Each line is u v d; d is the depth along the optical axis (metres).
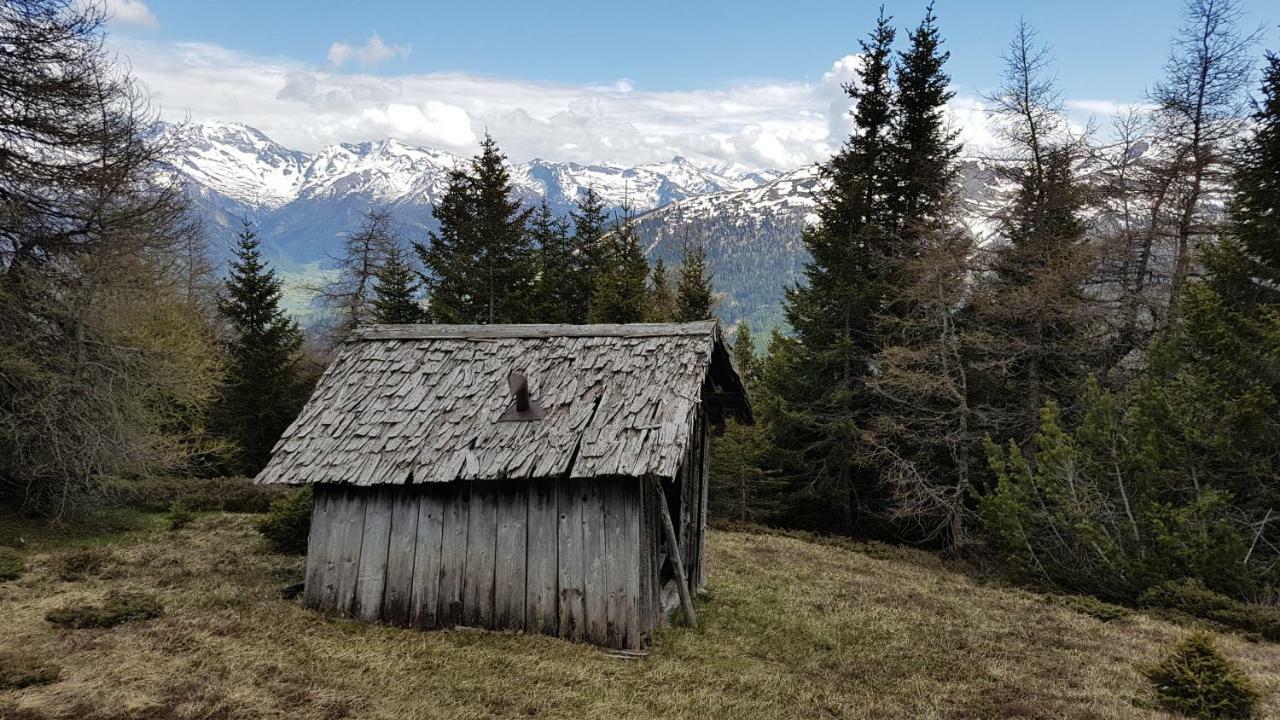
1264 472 14.64
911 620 13.38
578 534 10.47
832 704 9.00
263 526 15.34
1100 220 23.86
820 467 29.05
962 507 22.84
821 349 27.39
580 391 11.29
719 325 12.57
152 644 9.11
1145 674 10.16
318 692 8.12
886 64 27.59
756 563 18.23
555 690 8.67
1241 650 12.34
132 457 17.88
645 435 10.29
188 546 15.54
